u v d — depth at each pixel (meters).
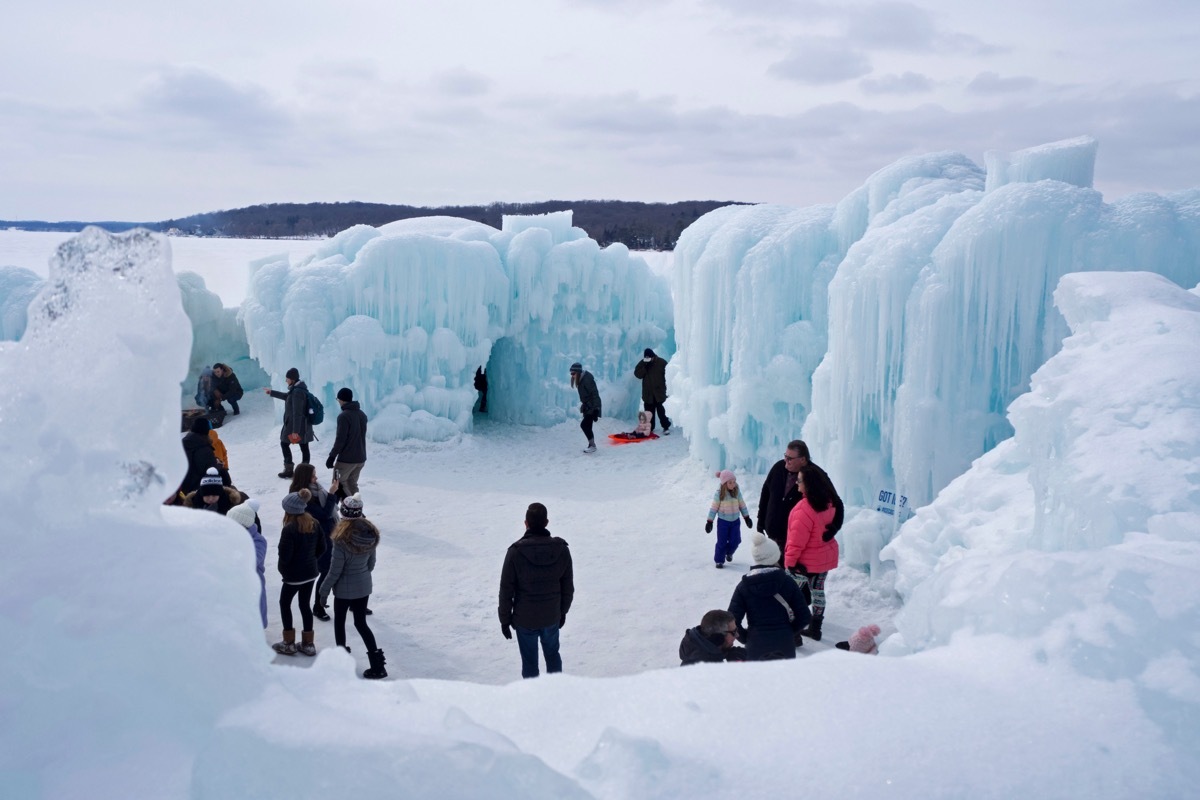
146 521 2.35
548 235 15.72
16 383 2.26
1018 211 7.49
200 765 1.80
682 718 2.29
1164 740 2.18
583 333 15.98
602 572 8.59
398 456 13.41
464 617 7.38
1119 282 5.58
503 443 14.73
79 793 1.75
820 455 8.98
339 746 1.82
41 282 15.15
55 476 2.22
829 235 10.55
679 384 12.98
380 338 13.60
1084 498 3.85
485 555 9.02
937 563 5.71
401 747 1.84
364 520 6.14
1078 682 2.44
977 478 5.98
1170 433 3.95
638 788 1.94
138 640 2.00
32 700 1.89
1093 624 2.62
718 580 8.33
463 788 1.78
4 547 2.11
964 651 2.75
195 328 16.72
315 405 11.71
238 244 60.81
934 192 9.31
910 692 2.42
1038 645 2.63
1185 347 4.55
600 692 2.49
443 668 6.40
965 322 7.60
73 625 2.00
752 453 11.09
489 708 2.42
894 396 8.20
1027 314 7.55
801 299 10.49
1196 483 3.64
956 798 1.96
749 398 10.50
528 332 15.84
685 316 12.87
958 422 7.65
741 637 4.90
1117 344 4.84
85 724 1.89
